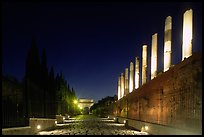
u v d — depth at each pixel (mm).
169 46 27969
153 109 28312
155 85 27391
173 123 21453
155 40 33625
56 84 56344
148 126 28672
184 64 18797
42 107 35094
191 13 22797
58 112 56906
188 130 17969
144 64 40844
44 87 37875
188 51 22500
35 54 35781
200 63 16188
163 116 24406
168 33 28094
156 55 33406
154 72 33156
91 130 31781
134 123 37094
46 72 39875
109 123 50500
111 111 79438
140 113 36031
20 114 25281
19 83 27250
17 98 25219
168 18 28297
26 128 24453
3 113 22000
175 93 20953
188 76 18156
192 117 17469
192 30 22641
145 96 32656
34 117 30156
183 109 19125
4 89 24312
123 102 54375
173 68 21328
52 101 43594
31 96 29531
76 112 129125
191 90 17656
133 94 42281
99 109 122375
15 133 22078
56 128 36000
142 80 40688
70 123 50062
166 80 23312
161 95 25078
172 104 21719
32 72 34875
